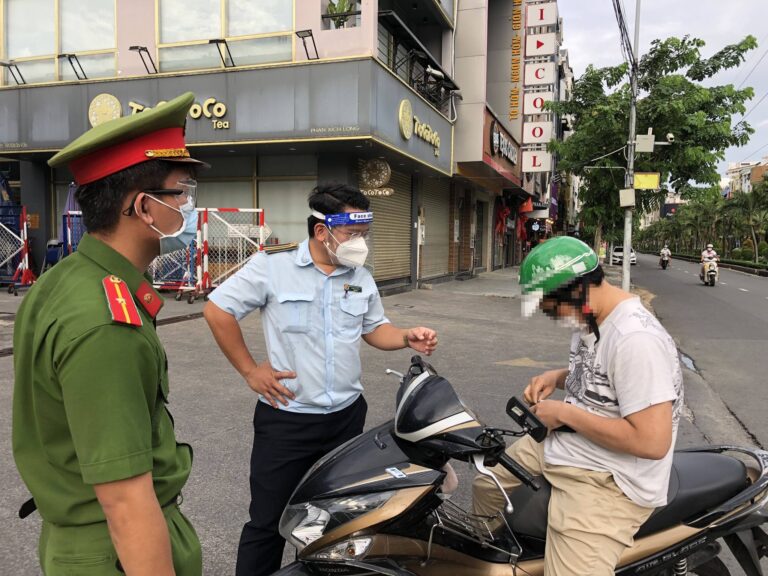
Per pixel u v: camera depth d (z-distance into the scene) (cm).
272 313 239
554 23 2142
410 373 200
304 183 1267
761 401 604
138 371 124
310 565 185
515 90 2212
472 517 214
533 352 802
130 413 120
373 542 179
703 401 602
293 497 194
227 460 407
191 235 145
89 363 116
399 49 1403
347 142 1085
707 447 254
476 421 183
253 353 738
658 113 1479
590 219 1764
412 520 183
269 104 1088
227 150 1202
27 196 1388
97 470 116
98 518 127
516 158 2178
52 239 1345
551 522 198
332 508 180
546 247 192
